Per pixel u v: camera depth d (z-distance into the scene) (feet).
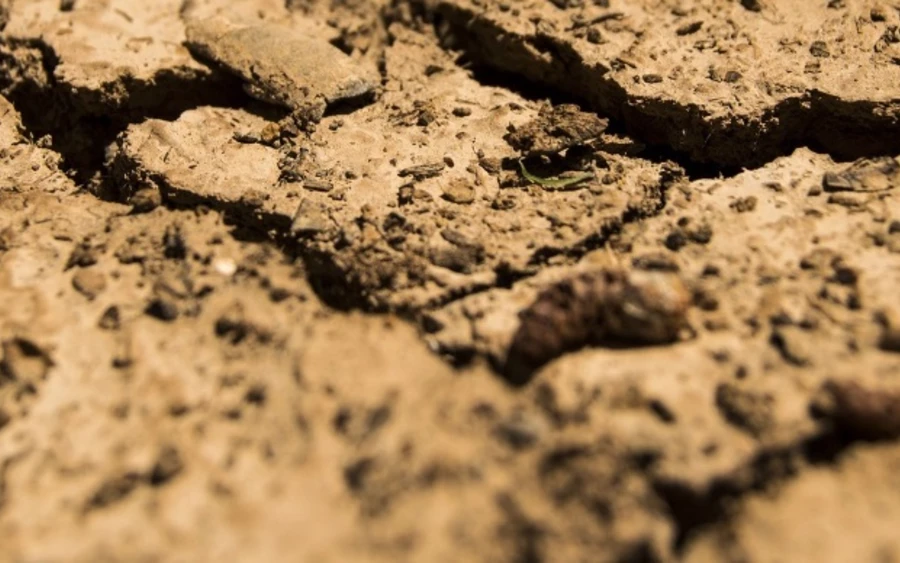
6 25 1.76
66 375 1.48
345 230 1.55
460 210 1.57
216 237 1.56
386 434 1.42
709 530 1.40
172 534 1.39
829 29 1.69
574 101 1.71
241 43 1.71
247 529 1.39
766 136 1.64
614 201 1.57
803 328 1.47
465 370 1.47
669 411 1.42
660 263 1.52
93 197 1.65
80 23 1.74
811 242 1.54
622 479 1.39
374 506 1.39
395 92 1.71
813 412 1.42
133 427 1.44
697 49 1.69
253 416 1.44
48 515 1.40
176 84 1.71
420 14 1.80
